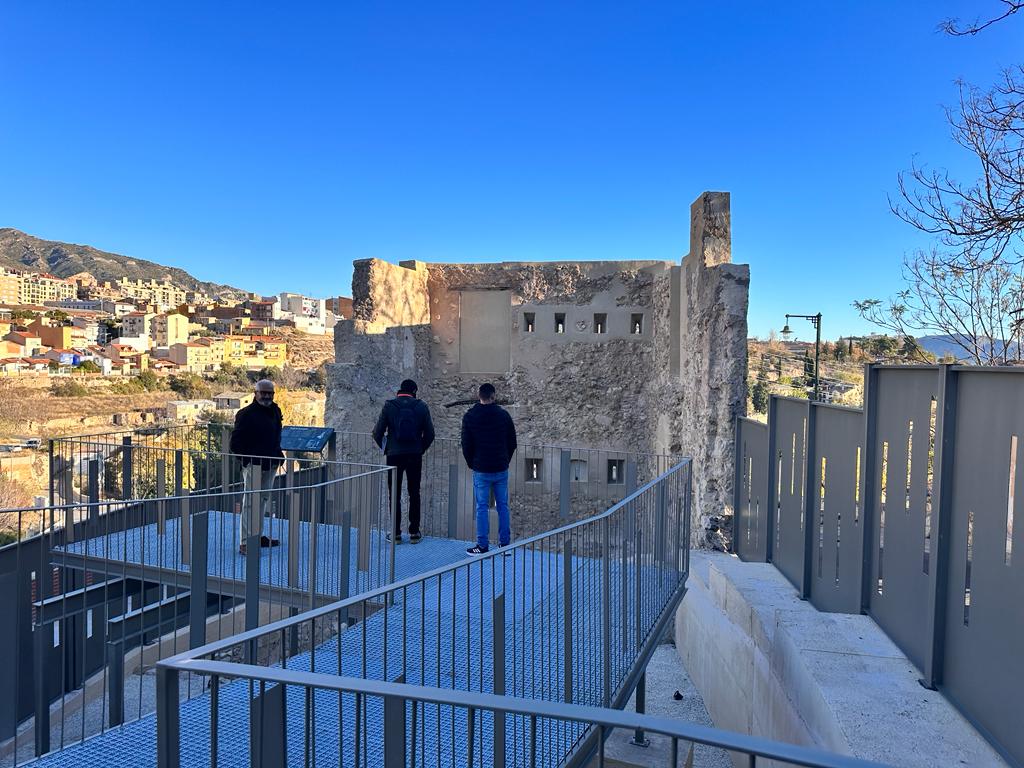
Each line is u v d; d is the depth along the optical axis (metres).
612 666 4.10
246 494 5.68
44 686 5.01
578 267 11.55
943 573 3.46
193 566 4.80
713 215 8.45
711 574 6.64
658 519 5.11
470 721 1.70
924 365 3.64
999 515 2.96
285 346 129.12
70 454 7.58
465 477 11.52
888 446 4.16
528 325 11.78
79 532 7.09
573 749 3.28
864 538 4.44
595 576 4.60
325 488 7.70
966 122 7.21
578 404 11.49
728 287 8.16
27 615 6.19
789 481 5.93
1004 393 2.93
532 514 11.54
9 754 5.39
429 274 11.90
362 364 9.53
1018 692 2.79
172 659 2.04
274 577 5.72
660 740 6.06
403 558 6.44
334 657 4.18
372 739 3.18
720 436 8.12
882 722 3.19
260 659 7.83
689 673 7.52
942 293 10.08
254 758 2.07
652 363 11.24
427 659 4.14
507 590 5.48
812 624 4.35
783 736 4.25
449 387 11.88
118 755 3.27
